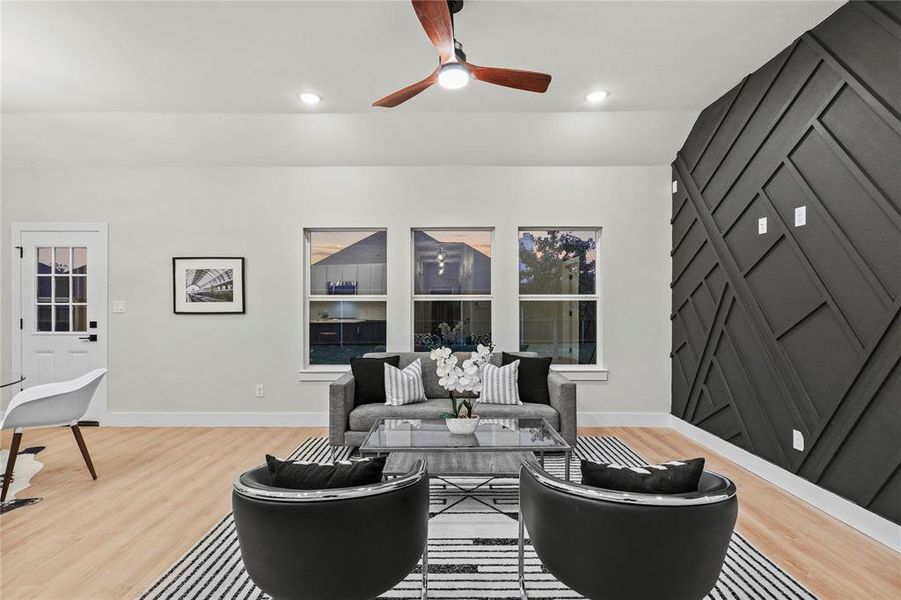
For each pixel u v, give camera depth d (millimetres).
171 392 4367
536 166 4402
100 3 2379
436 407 3482
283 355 4387
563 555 1412
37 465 3277
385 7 2432
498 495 2801
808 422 2635
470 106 3727
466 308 4516
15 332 4324
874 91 2221
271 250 4391
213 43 2768
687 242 4059
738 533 2301
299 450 3643
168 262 4371
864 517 2277
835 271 2434
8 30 2619
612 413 4391
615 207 4406
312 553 1341
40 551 2125
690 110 3814
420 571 1990
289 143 4164
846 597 1805
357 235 4520
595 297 4531
